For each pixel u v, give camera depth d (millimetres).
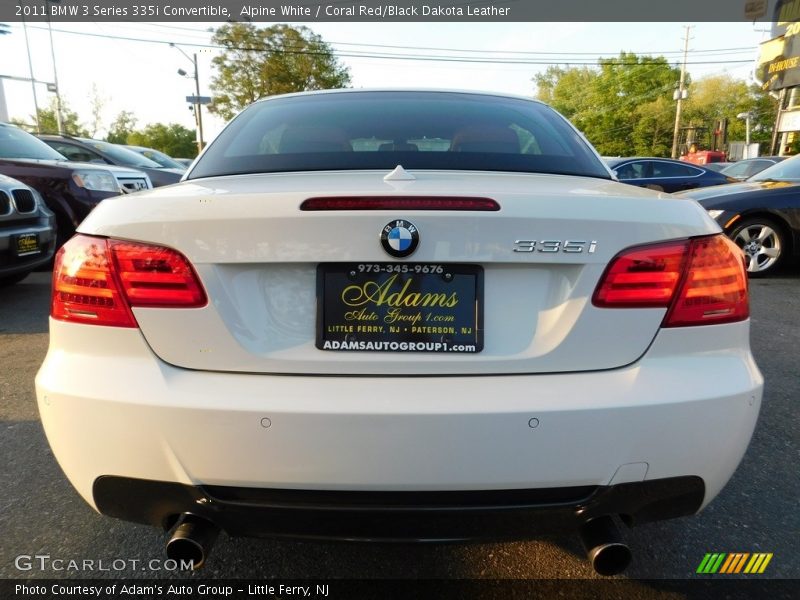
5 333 4332
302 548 2002
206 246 1428
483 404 1389
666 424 1433
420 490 1416
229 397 1406
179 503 1475
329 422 1382
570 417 1393
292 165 2010
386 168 1972
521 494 1439
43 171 6480
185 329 1443
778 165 7078
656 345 1473
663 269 1466
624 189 1727
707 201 6414
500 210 1415
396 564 1925
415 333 1452
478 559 1946
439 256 1413
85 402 1446
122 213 1500
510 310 1461
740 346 1555
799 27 18156
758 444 2666
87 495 1547
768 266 6352
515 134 2232
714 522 2121
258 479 1420
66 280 1521
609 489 1447
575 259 1432
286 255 1417
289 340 1457
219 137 2291
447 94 2584
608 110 59906
